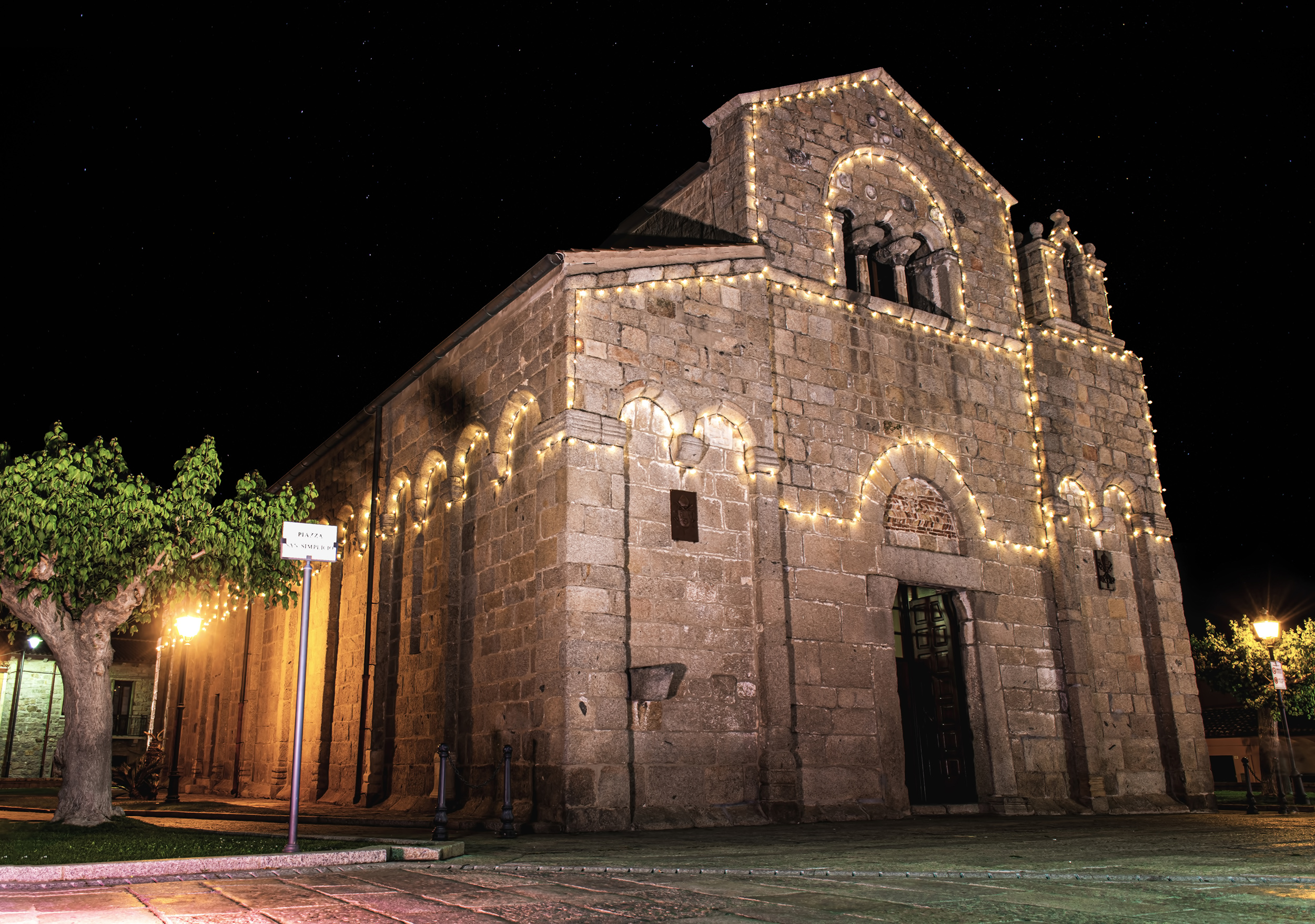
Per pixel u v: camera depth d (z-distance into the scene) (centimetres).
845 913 634
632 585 1468
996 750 1742
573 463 1447
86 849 944
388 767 1858
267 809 1911
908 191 2022
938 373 1920
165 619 2084
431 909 658
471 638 1638
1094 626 1972
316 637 2261
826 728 1564
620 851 1019
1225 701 4059
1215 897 705
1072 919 608
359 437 2242
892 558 1738
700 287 1658
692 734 1452
